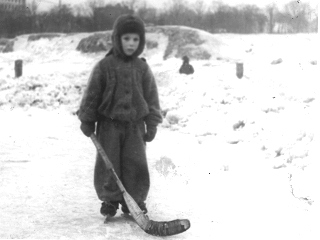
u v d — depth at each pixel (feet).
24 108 46.65
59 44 132.57
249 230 13.07
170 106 42.14
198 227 13.32
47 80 56.75
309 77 40.78
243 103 37.55
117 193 13.64
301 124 26.37
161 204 15.72
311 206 15.26
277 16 116.06
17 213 14.48
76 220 13.84
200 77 54.75
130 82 13.64
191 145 28.09
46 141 28.78
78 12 154.61
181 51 105.50
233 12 134.21
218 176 19.84
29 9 152.87
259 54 91.71
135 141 13.82
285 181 18.37
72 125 37.17
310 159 20.33
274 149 23.95
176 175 20.01
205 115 36.19
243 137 28.19
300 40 81.41
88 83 13.74
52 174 20.06
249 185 18.22
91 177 19.75
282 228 13.24
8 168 20.94
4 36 154.10
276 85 41.68
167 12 152.87
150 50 109.91
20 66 59.41
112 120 13.73
